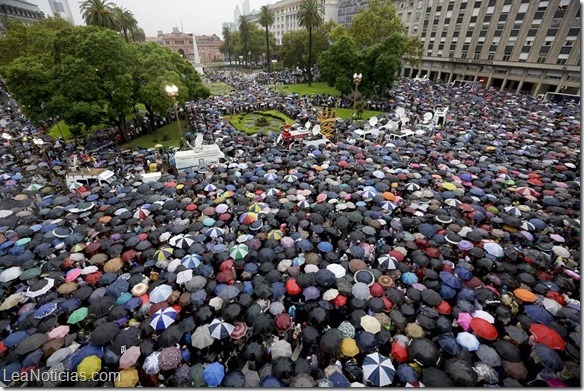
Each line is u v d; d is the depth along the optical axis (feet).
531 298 35.78
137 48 116.26
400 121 111.14
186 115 138.31
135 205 59.36
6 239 50.34
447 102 147.54
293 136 97.09
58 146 98.12
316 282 38.40
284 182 67.26
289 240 46.62
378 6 200.54
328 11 387.55
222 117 135.95
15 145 100.78
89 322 35.63
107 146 102.94
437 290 37.68
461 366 27.40
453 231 49.34
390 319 34.17
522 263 42.47
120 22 168.86
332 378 27.94
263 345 31.27
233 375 27.89
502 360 29.19
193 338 31.04
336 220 51.42
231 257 43.65
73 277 40.63
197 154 82.12
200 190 65.31
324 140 97.19
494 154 80.89
